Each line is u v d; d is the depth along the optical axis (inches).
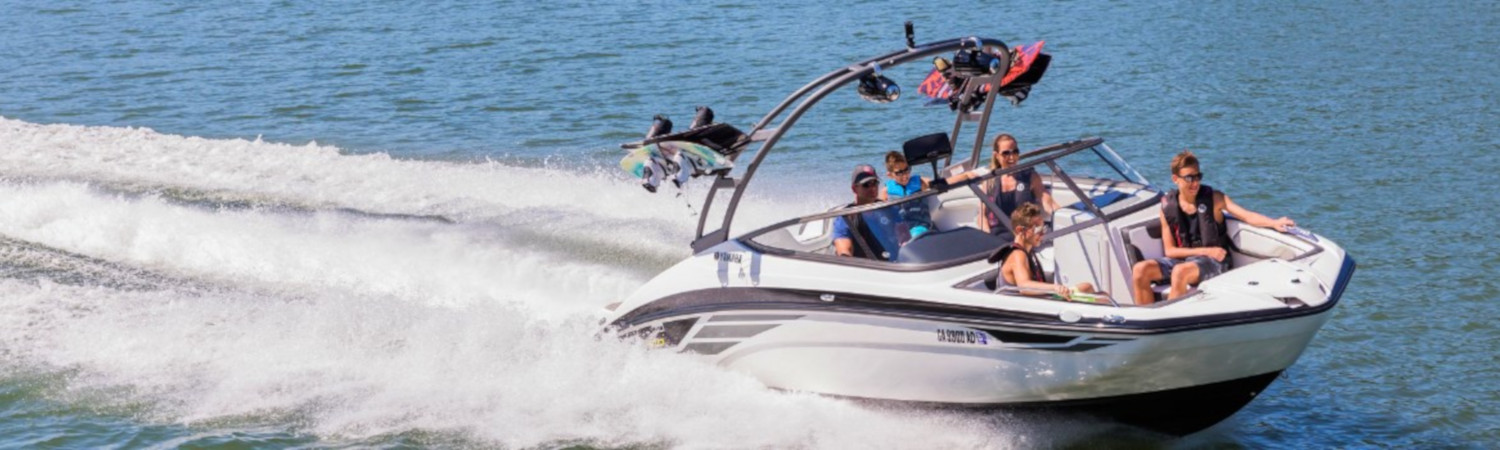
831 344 544.7
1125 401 523.5
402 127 1251.2
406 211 870.4
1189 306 493.7
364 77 1529.3
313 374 617.0
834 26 1891.0
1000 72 594.6
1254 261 559.2
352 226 828.0
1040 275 532.4
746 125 1264.8
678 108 1339.8
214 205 872.3
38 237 795.4
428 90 1441.9
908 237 559.2
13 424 563.2
